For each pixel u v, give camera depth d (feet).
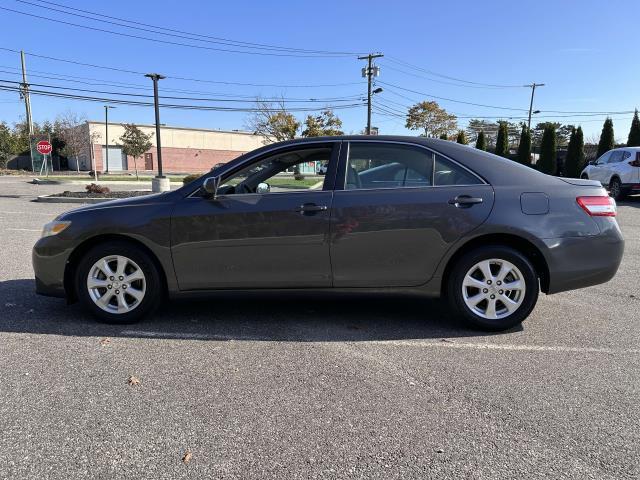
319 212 13.94
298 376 11.51
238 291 14.43
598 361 12.46
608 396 10.62
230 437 9.01
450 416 9.77
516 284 14.12
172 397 10.46
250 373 11.65
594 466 8.20
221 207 14.15
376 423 9.50
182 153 216.33
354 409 10.03
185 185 14.70
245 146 237.04
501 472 8.04
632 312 16.55
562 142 274.57
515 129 268.62
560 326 15.08
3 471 7.98
